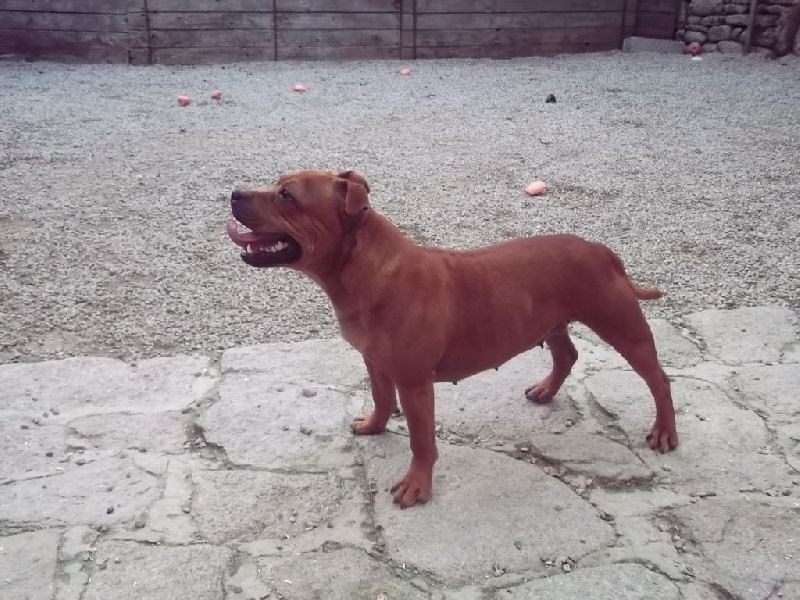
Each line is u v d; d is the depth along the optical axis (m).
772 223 2.32
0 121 3.37
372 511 1.23
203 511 1.22
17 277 1.94
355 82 4.44
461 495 1.25
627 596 1.09
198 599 1.08
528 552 1.15
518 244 1.30
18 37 4.76
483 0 5.25
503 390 1.51
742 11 5.11
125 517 1.20
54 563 1.12
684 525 1.20
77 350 1.64
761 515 1.22
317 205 1.14
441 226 2.30
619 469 1.31
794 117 3.55
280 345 1.65
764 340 1.68
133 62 4.88
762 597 1.09
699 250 2.14
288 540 1.17
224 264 2.05
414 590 1.10
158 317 1.78
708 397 1.48
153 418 1.42
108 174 2.74
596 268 1.29
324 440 1.37
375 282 1.17
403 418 1.44
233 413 1.43
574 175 2.79
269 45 5.07
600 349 1.64
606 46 5.58
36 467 1.29
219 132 3.32
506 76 4.64
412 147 3.14
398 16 5.18
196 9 4.86
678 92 4.12
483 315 1.24
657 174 2.80
